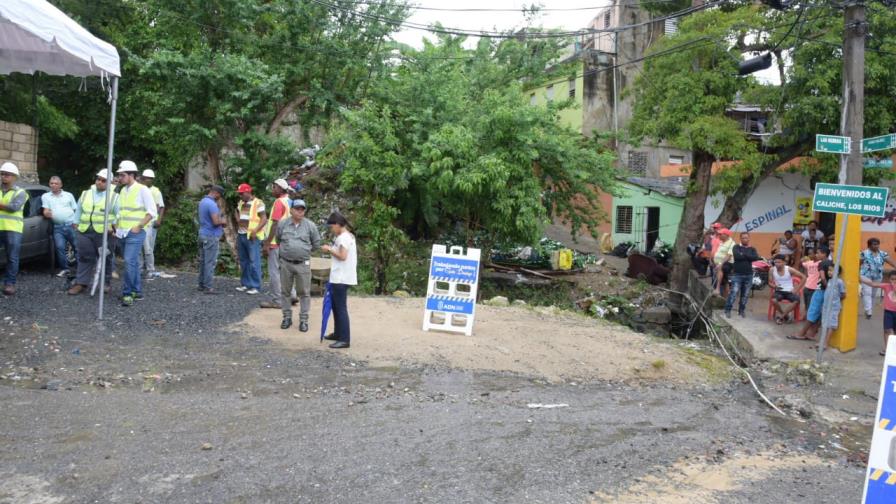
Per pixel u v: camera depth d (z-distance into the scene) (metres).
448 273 10.21
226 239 20.12
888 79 16.03
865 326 13.24
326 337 9.21
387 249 16.75
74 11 19.45
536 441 5.94
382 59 20.27
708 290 16.06
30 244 11.91
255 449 5.29
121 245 11.21
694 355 10.53
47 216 11.81
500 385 7.90
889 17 15.77
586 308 18.94
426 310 10.18
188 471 4.79
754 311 14.95
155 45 20.06
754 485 5.31
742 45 18.25
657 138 18.58
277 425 5.91
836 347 11.25
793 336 12.05
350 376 7.73
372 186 16.06
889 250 19.08
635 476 5.27
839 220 11.10
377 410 6.55
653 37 29.42
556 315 12.96
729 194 20.81
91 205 10.41
